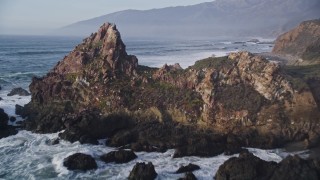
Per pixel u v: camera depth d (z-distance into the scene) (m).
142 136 44.12
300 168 33.75
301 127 44.09
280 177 33.44
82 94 50.03
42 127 47.75
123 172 37.56
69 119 47.22
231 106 44.69
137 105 47.28
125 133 44.56
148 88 48.62
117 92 48.00
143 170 35.44
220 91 45.50
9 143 44.62
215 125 44.62
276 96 45.00
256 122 44.22
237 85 45.88
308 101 44.31
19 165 39.16
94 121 45.84
